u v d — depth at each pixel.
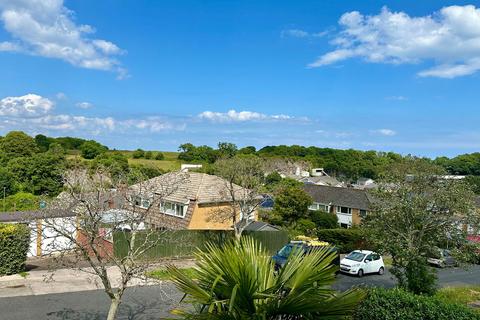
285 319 6.05
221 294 6.13
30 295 17.67
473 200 17.59
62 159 47.19
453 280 26.83
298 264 6.57
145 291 18.70
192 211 31.06
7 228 20.64
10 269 20.61
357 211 54.41
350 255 27.81
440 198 16.77
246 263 6.21
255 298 5.88
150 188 13.83
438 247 18.39
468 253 17.45
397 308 12.66
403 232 17.70
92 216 11.00
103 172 13.57
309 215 44.62
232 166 31.03
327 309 5.90
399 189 17.50
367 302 13.11
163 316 15.48
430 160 18.52
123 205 13.28
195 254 7.01
